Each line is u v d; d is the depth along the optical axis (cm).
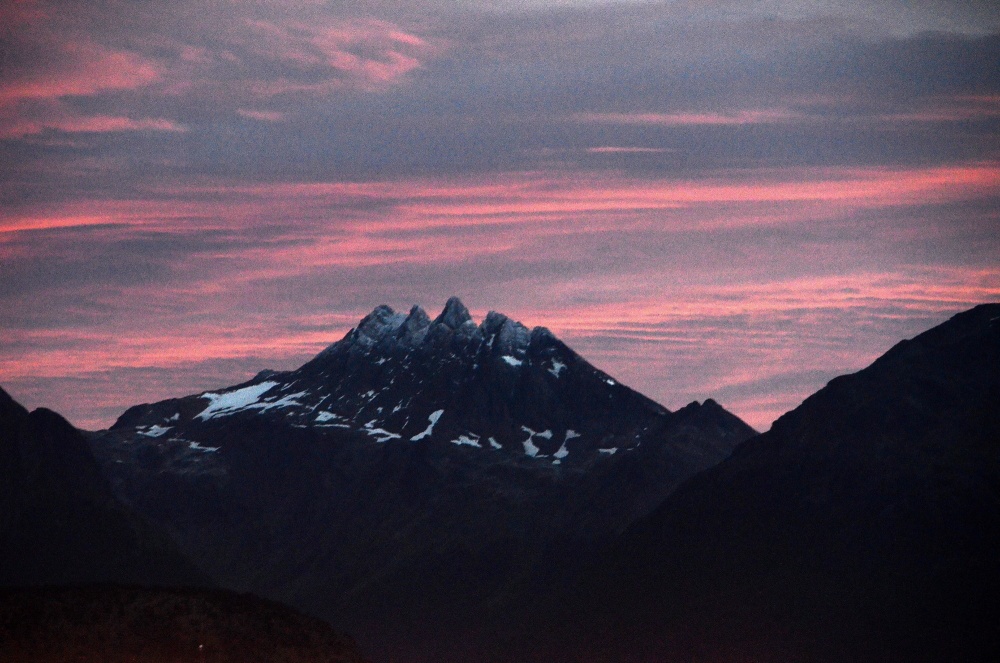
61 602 14488
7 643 13538
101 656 13700
